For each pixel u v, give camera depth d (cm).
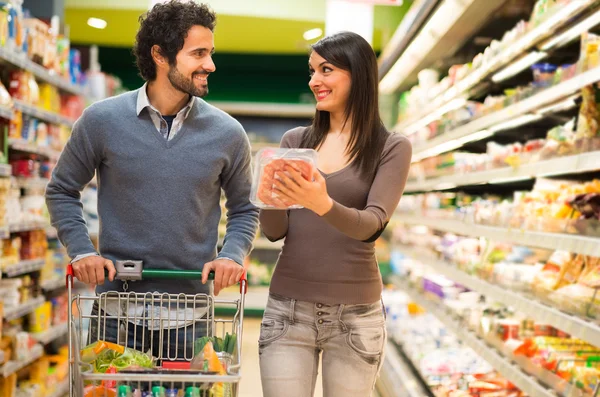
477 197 448
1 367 353
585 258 270
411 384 411
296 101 961
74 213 228
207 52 221
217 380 164
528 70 391
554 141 285
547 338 302
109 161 224
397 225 657
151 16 220
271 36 827
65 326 475
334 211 175
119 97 231
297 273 213
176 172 224
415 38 445
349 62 210
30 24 428
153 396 167
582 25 280
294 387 210
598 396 226
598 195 264
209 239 233
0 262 367
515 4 362
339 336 212
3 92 352
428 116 493
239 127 237
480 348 338
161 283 221
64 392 457
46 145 457
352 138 212
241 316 200
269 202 172
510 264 338
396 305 589
